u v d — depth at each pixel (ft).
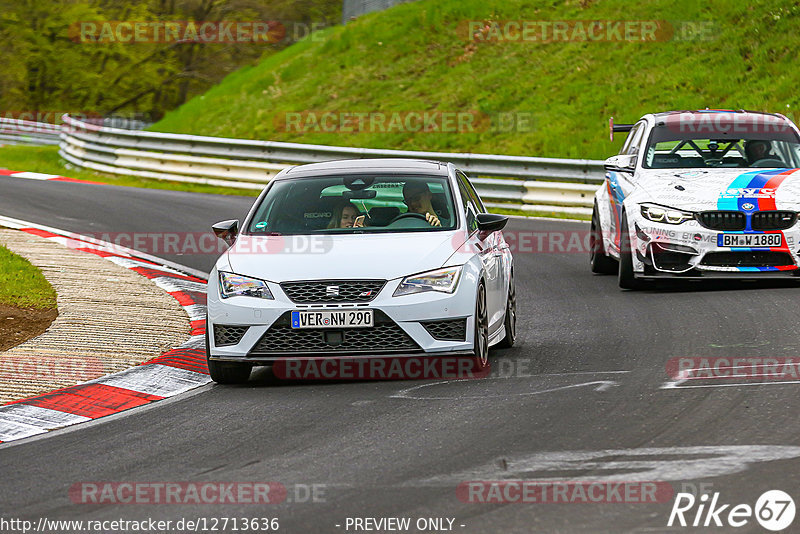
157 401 87.04
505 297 103.86
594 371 90.33
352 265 89.10
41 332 113.50
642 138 146.41
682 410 74.74
